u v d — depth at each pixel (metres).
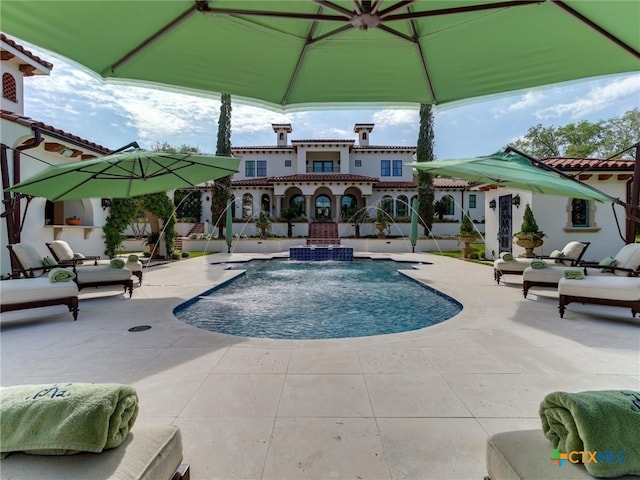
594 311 6.05
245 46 3.00
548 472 1.33
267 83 3.46
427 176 23.17
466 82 3.41
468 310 6.14
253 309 7.22
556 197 11.80
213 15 2.60
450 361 3.78
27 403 1.45
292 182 27.59
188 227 27.50
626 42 2.62
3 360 3.85
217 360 3.83
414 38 3.00
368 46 3.12
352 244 22.23
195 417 2.66
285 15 2.40
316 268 14.35
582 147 30.33
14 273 6.92
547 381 3.28
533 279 7.16
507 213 13.72
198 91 3.38
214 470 2.09
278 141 31.56
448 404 2.85
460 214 29.16
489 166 6.40
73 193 7.53
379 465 2.13
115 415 1.46
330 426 2.54
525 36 2.80
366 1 2.27
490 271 11.77
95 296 7.53
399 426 2.54
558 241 11.77
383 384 3.22
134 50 2.72
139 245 21.83
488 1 2.57
